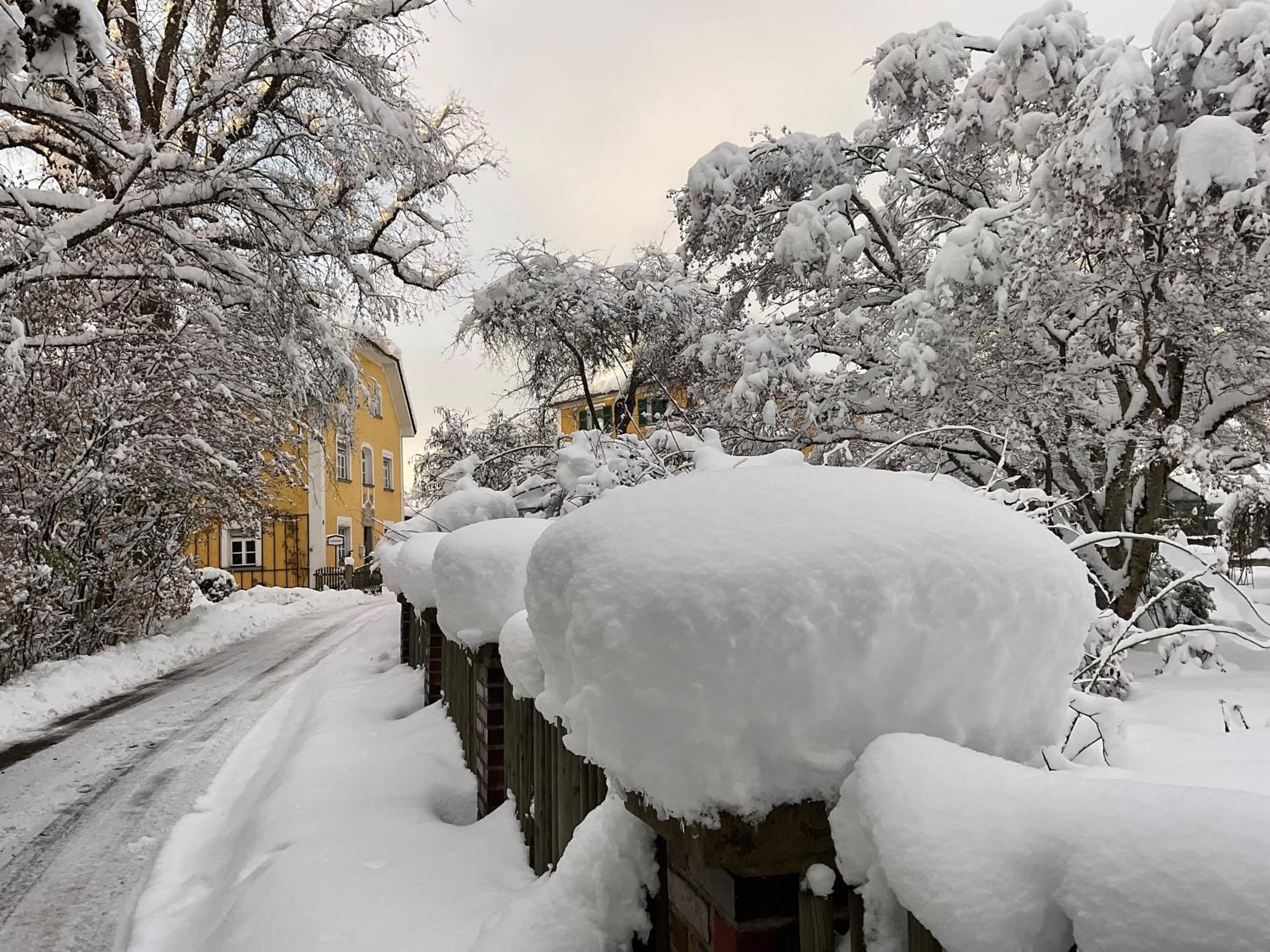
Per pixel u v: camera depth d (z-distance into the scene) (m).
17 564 9.03
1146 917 0.68
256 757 5.60
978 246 6.52
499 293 9.66
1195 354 6.23
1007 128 7.18
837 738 1.13
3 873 3.72
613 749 1.25
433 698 5.53
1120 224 5.64
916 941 0.98
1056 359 6.70
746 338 8.39
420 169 9.80
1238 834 0.68
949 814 0.91
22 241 6.80
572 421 12.68
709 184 9.16
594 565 1.30
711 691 1.11
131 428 10.58
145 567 11.51
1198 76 5.56
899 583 1.12
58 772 5.45
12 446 9.41
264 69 8.61
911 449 7.77
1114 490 6.49
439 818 3.49
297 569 25.25
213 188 7.88
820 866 1.15
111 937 3.09
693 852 1.22
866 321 8.14
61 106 6.77
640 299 9.86
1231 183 5.12
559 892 1.80
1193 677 4.71
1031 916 0.79
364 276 9.96
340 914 2.46
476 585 3.27
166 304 10.78
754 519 1.25
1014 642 1.16
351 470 28.89
